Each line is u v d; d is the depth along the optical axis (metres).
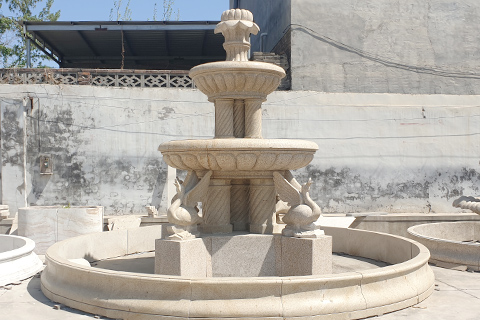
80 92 13.26
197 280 4.41
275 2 17.20
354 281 4.64
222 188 6.26
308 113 14.12
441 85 15.75
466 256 7.00
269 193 6.26
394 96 14.52
